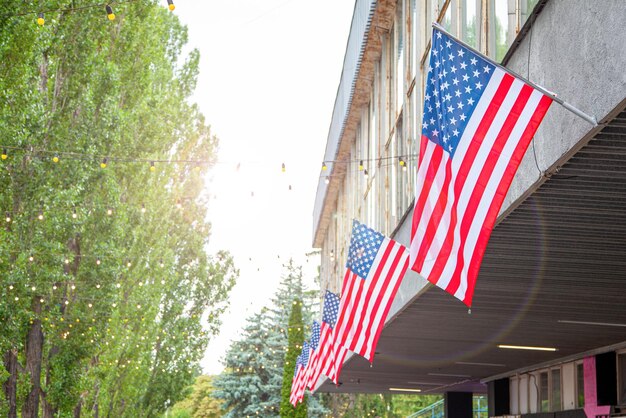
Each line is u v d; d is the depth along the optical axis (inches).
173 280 1875.0
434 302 741.9
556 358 1073.5
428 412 3061.0
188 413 3599.9
